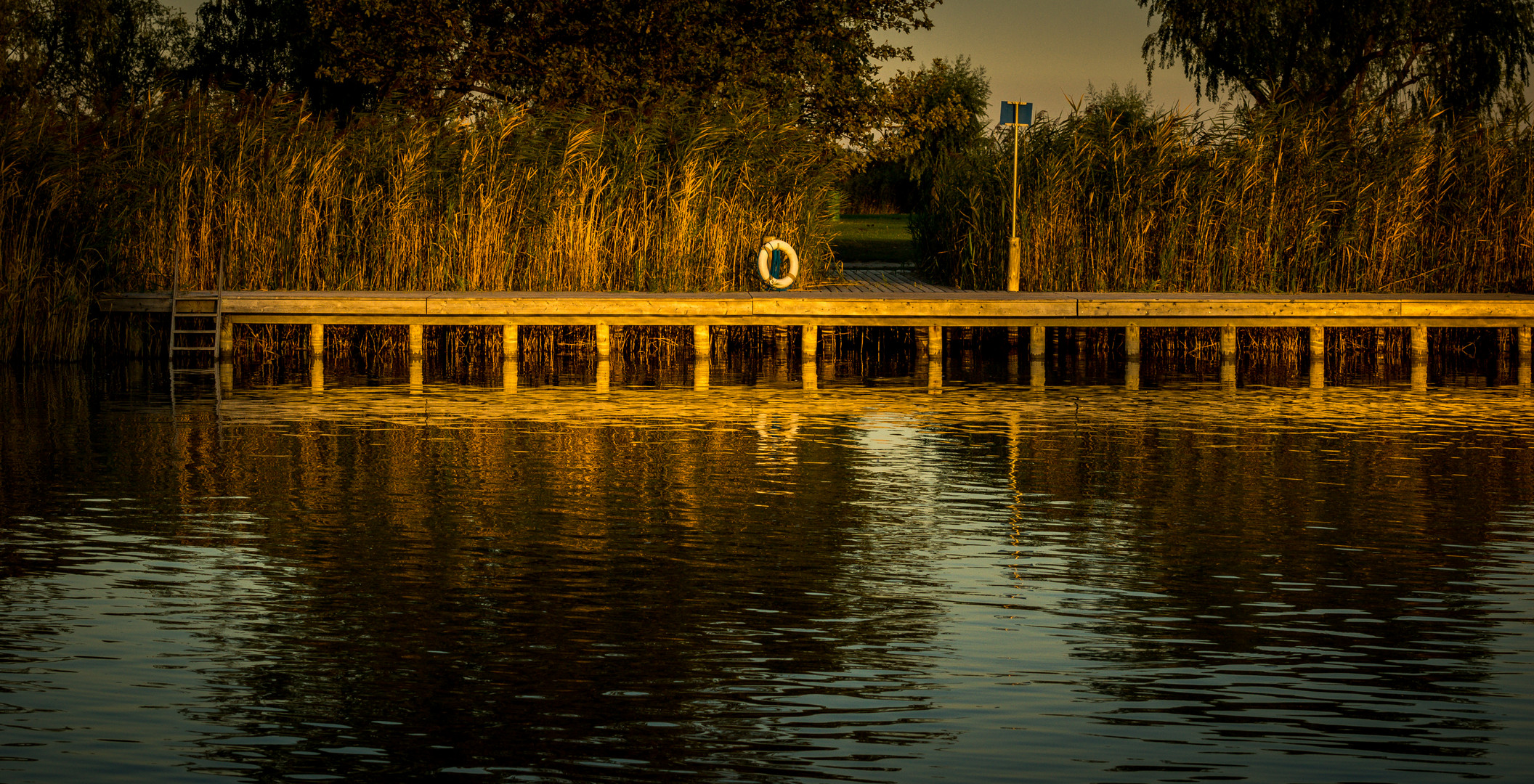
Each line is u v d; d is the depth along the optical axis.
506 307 21.16
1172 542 10.16
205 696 6.97
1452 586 8.96
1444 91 44.00
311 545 9.97
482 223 23.52
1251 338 23.50
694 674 7.29
